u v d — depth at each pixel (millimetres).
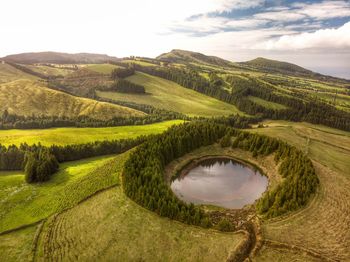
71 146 126062
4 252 59281
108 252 55344
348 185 81625
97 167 96812
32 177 97562
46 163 100875
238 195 78938
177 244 55969
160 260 53031
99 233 60344
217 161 101938
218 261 51594
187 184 85000
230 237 57125
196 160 100562
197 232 58625
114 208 66938
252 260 51344
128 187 71062
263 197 72812
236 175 91688
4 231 67812
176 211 62531
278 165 91375
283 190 70312
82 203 72812
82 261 53875
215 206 72562
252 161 99875
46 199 82500
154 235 58281
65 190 84750
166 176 86250
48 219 69625
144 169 78000
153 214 63594
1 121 187375
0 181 99375
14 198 86438
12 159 115562
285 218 62812
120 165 87875
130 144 135375
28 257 56625
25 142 126250
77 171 106125
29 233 65562
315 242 56188
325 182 80000
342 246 55438
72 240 59812
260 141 103562
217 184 85312
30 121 182625
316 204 68250
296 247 54156
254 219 64562
